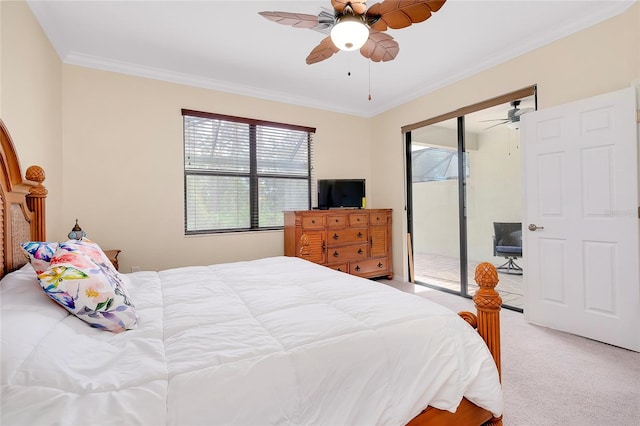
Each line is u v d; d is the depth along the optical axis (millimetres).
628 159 2186
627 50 2229
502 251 3344
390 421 936
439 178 3934
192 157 3598
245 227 3928
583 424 1454
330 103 4422
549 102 2670
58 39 2629
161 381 767
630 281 2182
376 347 1010
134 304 1331
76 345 870
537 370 1934
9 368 678
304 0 2219
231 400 758
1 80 1739
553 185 2576
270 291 1554
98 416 646
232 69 3318
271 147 4109
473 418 1158
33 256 1229
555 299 2578
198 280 1809
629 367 1955
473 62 3170
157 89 3346
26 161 2064
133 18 2398
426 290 3922
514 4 2268
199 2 2227
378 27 1787
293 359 896
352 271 4086
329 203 4250
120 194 3162
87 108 3006
